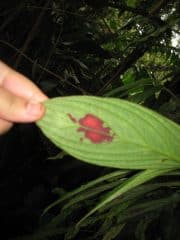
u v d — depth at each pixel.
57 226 0.47
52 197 0.66
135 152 0.18
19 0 0.70
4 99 0.20
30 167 0.69
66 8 0.75
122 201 0.29
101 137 0.17
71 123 0.17
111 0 0.83
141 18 0.77
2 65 0.25
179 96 0.49
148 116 0.18
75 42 0.77
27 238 0.43
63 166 0.61
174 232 0.33
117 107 0.17
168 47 0.78
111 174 0.24
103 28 1.02
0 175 0.68
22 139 0.63
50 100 0.17
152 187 0.28
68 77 0.76
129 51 0.97
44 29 0.70
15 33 0.73
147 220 0.34
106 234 0.34
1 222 0.64
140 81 0.34
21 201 0.68
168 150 0.18
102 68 0.95
